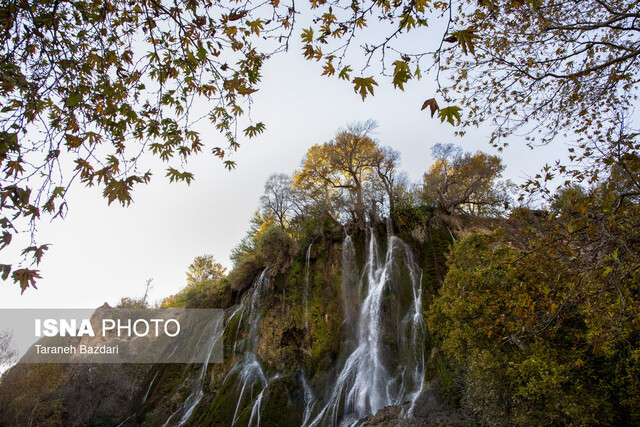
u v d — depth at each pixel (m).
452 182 24.55
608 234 4.25
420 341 16.48
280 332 20.78
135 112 3.89
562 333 8.60
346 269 22.05
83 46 3.88
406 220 22.48
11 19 3.05
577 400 7.80
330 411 15.76
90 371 22.95
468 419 11.15
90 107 3.81
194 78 4.12
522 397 8.74
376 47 2.71
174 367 24.48
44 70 3.43
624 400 7.67
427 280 18.36
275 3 3.36
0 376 20.80
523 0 3.48
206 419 17.81
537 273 5.46
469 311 9.46
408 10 2.62
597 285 4.64
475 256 10.90
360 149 27.00
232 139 4.69
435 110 2.35
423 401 12.86
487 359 9.12
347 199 26.20
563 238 4.77
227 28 3.82
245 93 4.27
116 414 21.41
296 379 17.38
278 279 23.95
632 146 4.56
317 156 29.16
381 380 16.09
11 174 2.93
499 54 6.45
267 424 15.29
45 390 19.95
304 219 27.00
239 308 25.08
